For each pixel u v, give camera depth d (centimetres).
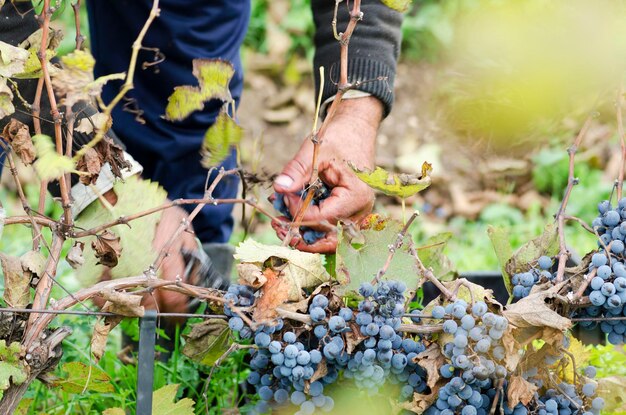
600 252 131
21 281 123
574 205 404
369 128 181
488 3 84
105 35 234
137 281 125
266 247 129
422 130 482
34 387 182
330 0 186
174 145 232
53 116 121
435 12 527
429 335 129
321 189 170
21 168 450
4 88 123
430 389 130
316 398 127
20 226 340
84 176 130
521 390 124
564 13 86
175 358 180
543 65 83
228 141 139
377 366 124
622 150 144
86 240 147
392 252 128
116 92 237
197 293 127
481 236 374
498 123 87
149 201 148
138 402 119
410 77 516
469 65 86
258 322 121
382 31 184
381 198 435
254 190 179
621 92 143
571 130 159
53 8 119
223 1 234
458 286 127
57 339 122
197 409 179
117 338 222
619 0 97
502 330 118
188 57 231
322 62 186
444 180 438
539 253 141
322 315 121
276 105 542
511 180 422
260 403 136
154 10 115
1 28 146
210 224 238
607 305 125
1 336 120
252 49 586
